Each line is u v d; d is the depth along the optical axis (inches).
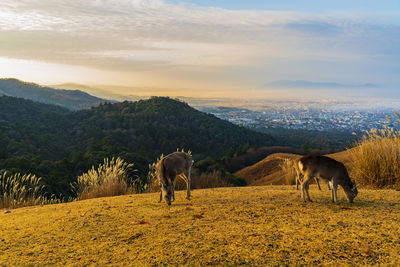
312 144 4510.3
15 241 150.9
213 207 204.5
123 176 415.5
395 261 106.1
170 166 238.5
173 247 129.6
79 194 394.3
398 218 158.4
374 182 321.1
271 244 127.3
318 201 218.7
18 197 376.8
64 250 134.7
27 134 3029.0
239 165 2522.1
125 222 175.9
